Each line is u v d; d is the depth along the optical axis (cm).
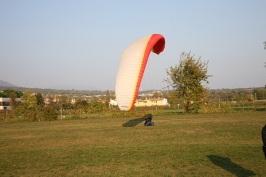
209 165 988
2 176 965
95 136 1880
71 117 4062
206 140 1508
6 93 10112
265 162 1000
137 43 2038
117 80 2014
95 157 1198
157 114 4012
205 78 4194
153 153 1226
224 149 1241
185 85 4200
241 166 960
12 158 1258
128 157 1168
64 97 8588
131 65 1909
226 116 3206
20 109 4072
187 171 927
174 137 1664
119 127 2453
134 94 1872
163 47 2345
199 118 3091
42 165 1102
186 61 4162
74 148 1443
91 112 4344
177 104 4309
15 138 1978
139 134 1877
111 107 4369
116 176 910
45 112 3950
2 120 3966
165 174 904
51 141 1742
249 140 1448
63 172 985
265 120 2480
